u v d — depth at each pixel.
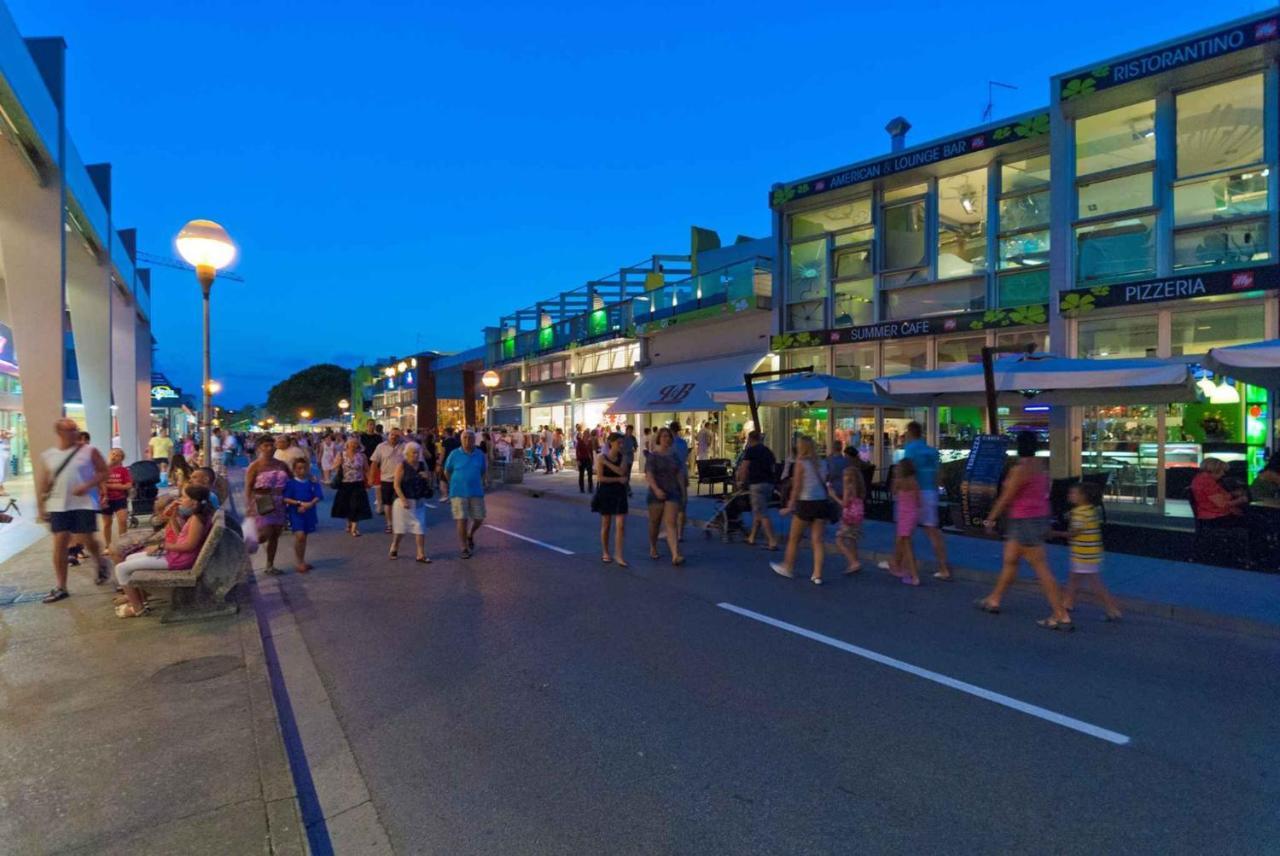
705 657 5.90
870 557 10.10
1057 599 6.68
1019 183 14.77
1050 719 4.65
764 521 11.04
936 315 15.56
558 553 10.73
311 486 9.69
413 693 5.24
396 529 10.26
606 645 6.25
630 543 11.69
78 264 16.56
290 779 3.74
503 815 3.60
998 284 14.96
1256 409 11.85
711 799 3.71
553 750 4.29
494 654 6.05
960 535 11.24
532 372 34.47
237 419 133.00
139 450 24.44
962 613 7.24
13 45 8.57
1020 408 14.66
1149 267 12.79
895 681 5.34
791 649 6.10
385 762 4.19
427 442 20.34
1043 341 14.36
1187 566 8.68
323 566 9.93
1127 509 12.95
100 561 7.93
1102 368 9.73
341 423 77.19
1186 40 11.92
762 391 14.11
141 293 23.55
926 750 4.23
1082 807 3.59
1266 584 7.77
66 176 11.31
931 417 16.19
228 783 3.70
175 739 4.21
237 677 5.22
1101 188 13.35
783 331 19.03
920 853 3.22
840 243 17.95
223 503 14.12
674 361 24.27
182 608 6.73
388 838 3.43
